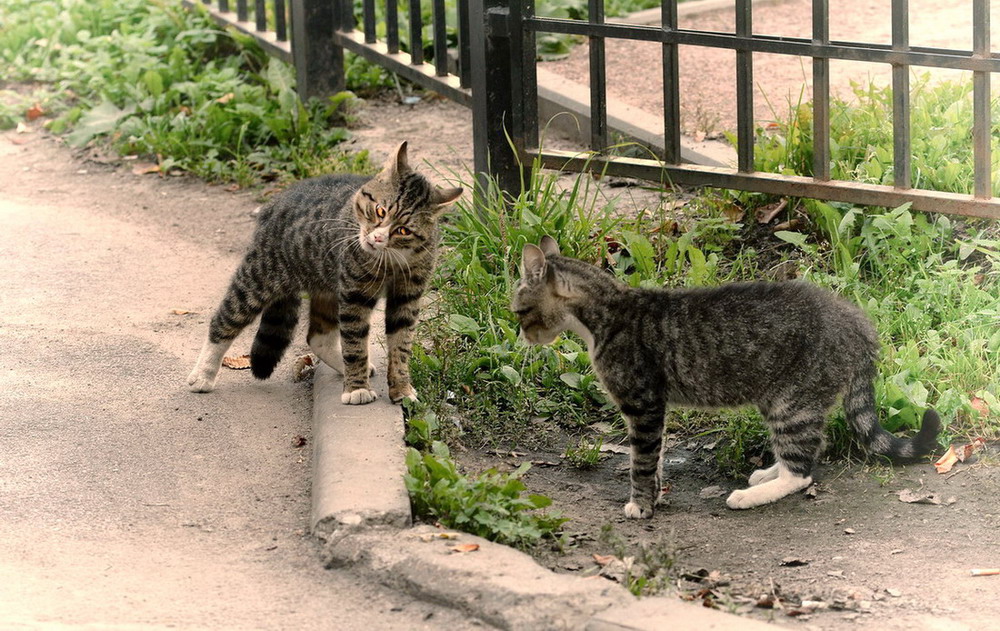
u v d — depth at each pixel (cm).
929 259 372
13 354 378
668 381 340
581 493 344
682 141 435
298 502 334
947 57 363
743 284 342
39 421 355
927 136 399
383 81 516
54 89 537
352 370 355
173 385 369
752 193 402
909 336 362
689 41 386
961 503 332
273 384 371
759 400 339
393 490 325
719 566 322
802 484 339
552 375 367
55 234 433
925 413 334
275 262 362
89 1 589
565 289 340
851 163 399
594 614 300
